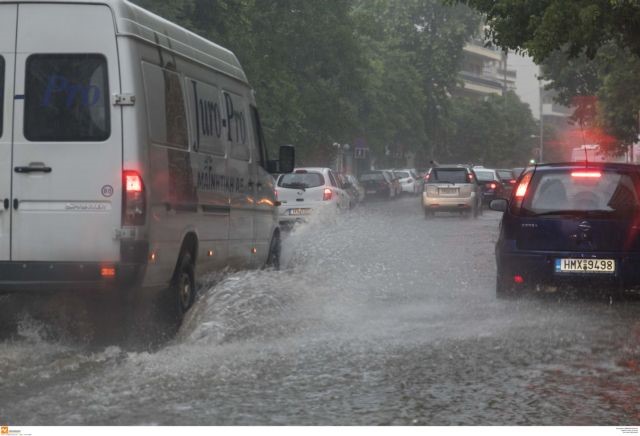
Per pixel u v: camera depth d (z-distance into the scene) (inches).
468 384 533.0
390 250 1487.5
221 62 844.6
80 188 635.5
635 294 937.5
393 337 684.7
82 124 637.9
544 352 630.5
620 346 653.3
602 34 1298.0
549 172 890.1
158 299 707.4
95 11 642.8
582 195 876.6
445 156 7504.9
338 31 3850.9
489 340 673.0
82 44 641.0
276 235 1029.2
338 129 4003.4
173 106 706.2
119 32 640.4
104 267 631.2
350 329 719.7
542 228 876.0
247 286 831.1
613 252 863.7
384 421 452.4
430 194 2800.2
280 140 3491.6
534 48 1272.1
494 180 3612.2
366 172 4382.4
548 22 1266.0
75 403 478.0
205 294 782.5
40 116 640.4
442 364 588.4
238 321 735.7
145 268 639.8
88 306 715.4
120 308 715.4
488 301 891.4
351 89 4037.9
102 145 635.5
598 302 883.4
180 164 711.7
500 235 909.8
